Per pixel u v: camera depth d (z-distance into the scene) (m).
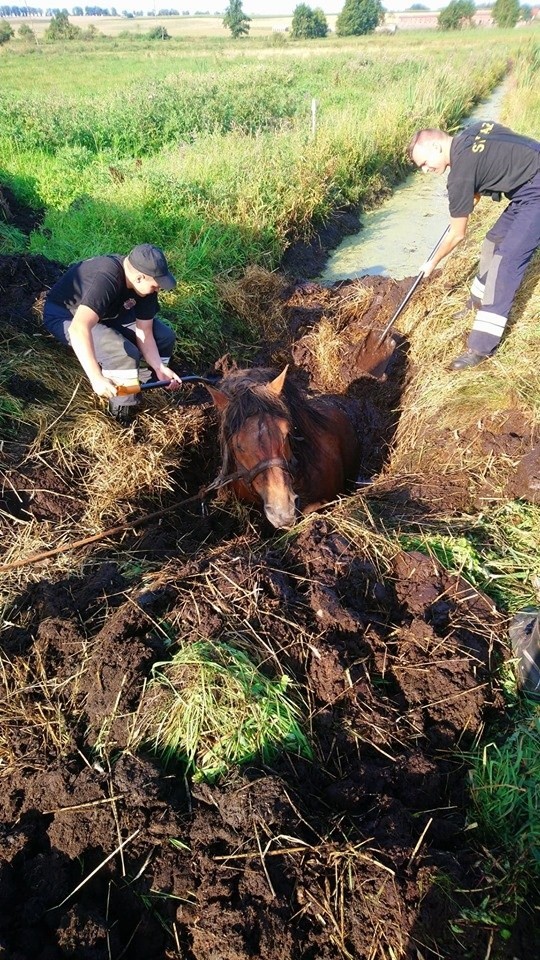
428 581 3.01
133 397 4.45
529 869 2.09
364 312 6.55
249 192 8.90
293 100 18.23
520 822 2.22
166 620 2.68
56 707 2.43
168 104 15.86
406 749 2.37
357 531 3.23
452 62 26.02
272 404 3.53
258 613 2.68
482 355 4.80
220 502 4.23
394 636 2.75
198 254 7.26
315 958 1.83
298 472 3.87
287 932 1.83
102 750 2.29
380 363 5.75
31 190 10.01
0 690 2.53
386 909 1.89
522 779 2.29
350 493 4.73
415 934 1.86
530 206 4.37
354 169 11.84
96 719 2.38
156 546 3.68
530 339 4.88
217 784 2.18
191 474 4.71
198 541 3.91
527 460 3.94
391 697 2.56
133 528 3.77
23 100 16.78
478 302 5.22
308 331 6.55
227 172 9.34
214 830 2.05
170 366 5.74
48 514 3.78
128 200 8.35
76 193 9.59
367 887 1.92
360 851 1.99
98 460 4.26
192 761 2.25
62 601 2.86
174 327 6.08
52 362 4.74
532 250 4.49
